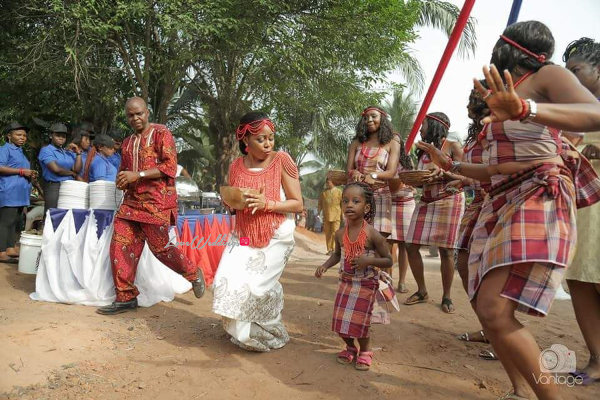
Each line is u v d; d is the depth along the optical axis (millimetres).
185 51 11094
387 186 4805
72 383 2660
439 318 4266
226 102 14453
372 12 12070
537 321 4305
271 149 3322
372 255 3176
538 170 2170
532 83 2104
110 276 4484
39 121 12555
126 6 9617
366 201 3225
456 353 3393
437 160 2838
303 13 11773
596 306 3029
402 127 24484
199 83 14977
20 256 5492
